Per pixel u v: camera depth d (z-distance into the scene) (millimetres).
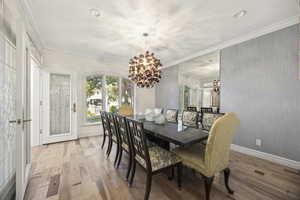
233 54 2934
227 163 1566
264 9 1948
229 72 3004
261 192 1581
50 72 3342
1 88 1407
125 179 1846
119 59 4281
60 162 2326
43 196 1511
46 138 3262
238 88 2846
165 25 2359
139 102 5152
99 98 4289
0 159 1374
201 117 2830
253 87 2623
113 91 4570
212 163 1367
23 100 1437
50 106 3367
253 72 2623
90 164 2266
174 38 2855
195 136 1645
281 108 2285
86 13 2029
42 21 2221
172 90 4785
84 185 1711
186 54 3875
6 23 1504
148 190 1422
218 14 2059
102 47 3340
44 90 3258
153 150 1790
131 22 2270
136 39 2902
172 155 1671
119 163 2141
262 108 2506
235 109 2895
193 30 2529
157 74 2623
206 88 5805
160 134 1739
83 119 3939
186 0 1770
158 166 1488
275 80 2352
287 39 2221
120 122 1982
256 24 2334
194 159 1527
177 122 2668
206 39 2898
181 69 4809
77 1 1778
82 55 3850
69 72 3584
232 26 2396
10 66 1602
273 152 2369
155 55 3949
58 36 2754
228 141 1496
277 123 2328
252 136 2637
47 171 2033
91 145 3205
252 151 2623
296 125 2139
